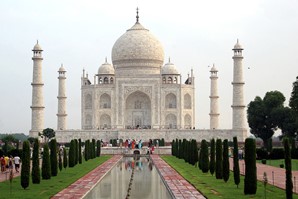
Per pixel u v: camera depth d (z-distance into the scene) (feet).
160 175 314.96
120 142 602.44
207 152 327.47
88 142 458.50
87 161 442.09
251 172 220.64
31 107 636.07
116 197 219.41
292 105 492.13
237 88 633.61
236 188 241.96
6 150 442.50
